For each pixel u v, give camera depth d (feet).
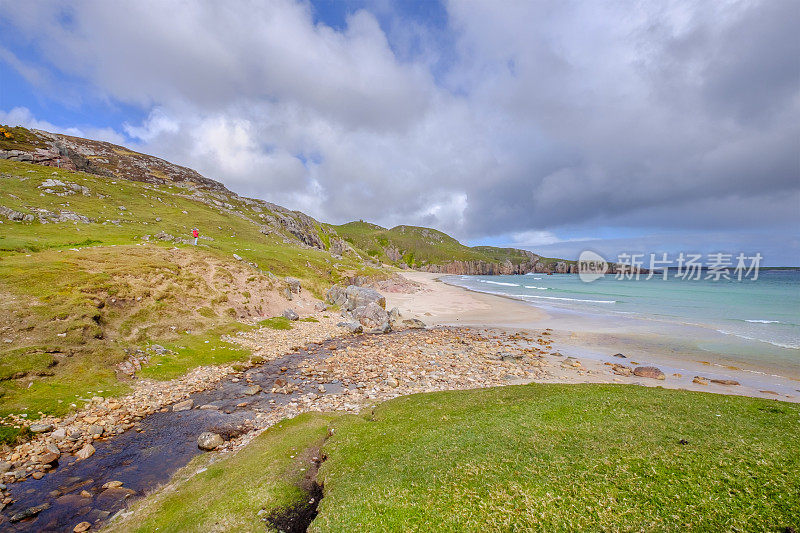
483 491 37.86
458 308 272.72
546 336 175.01
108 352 103.40
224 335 146.30
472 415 62.49
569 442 47.50
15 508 51.16
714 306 238.68
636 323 195.21
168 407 88.02
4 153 351.46
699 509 31.68
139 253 177.37
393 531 33.68
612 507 32.96
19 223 213.05
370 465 48.93
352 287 255.50
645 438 47.14
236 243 316.40
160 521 43.86
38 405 76.79
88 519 49.03
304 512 43.29
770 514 30.04
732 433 47.80
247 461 57.26
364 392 99.14
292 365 125.90
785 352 132.98
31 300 109.09
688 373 115.14
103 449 68.23
